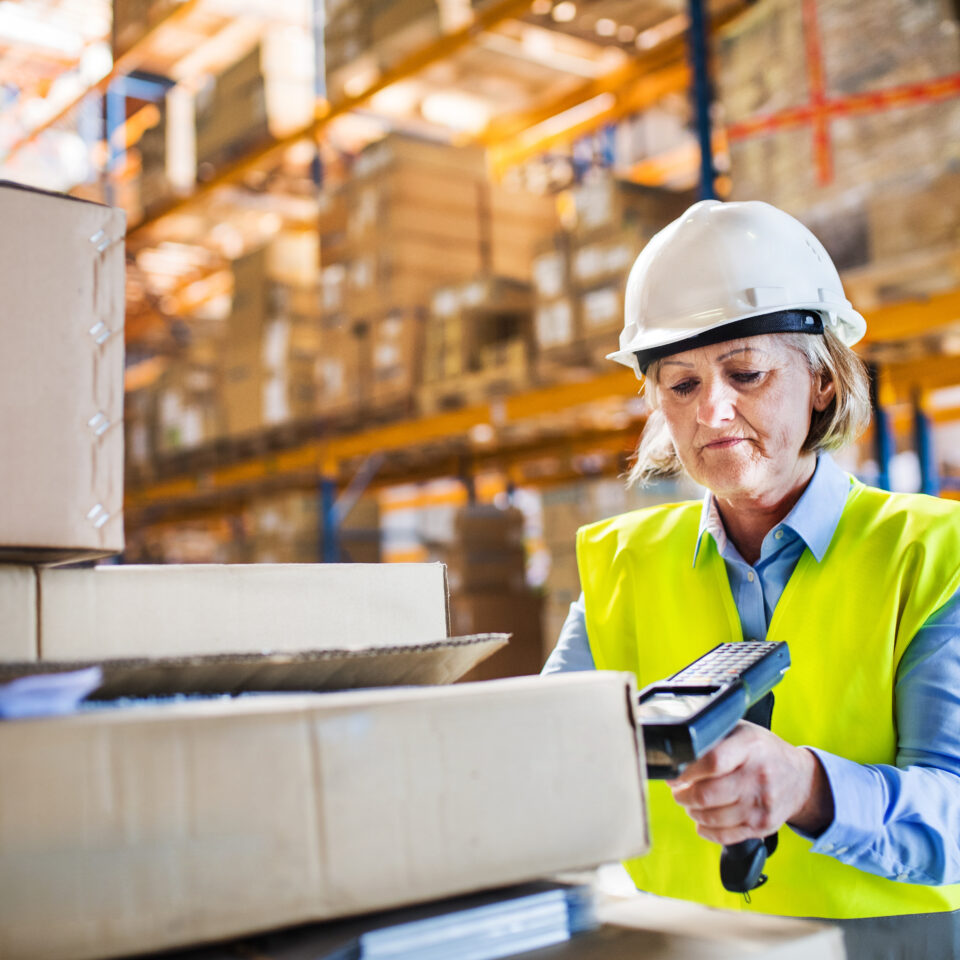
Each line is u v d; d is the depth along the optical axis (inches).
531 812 21.9
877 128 96.8
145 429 245.3
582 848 22.4
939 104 92.3
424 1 161.2
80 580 29.5
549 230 182.7
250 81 201.2
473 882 21.1
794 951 21.9
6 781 17.6
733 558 43.9
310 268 197.3
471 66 174.9
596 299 132.3
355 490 217.2
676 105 202.4
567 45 171.3
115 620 30.0
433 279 167.0
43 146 301.6
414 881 20.4
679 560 46.6
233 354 203.8
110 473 27.7
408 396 162.7
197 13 213.2
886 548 40.4
